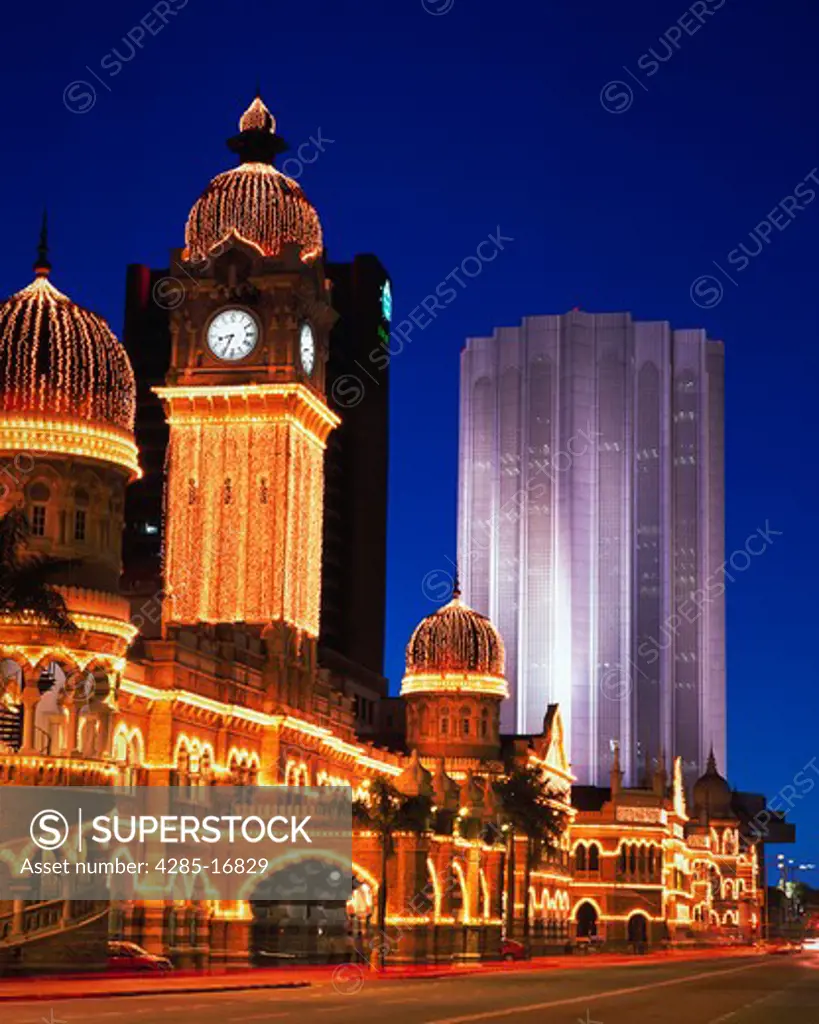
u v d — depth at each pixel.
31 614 75.75
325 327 135.88
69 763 85.69
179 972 96.62
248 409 128.50
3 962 82.44
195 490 128.62
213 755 113.06
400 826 127.00
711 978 110.75
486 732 168.75
